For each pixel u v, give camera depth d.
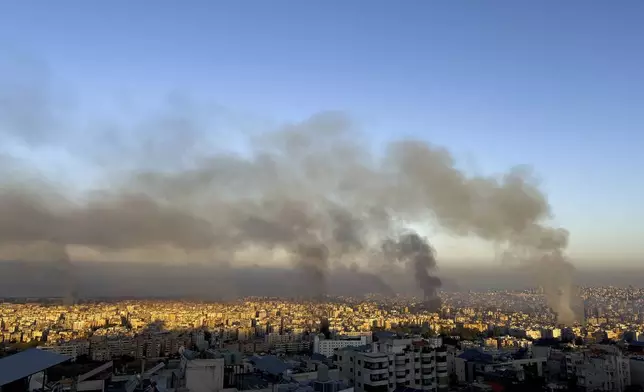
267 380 105.94
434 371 111.56
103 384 98.19
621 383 124.94
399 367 106.25
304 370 114.50
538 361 149.50
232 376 107.56
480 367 142.50
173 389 92.88
